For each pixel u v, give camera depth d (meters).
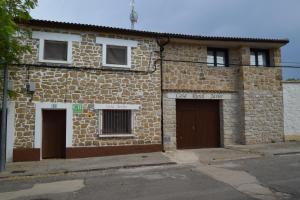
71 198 6.64
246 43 14.15
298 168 9.07
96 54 12.30
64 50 12.05
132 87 12.70
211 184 7.52
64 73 11.84
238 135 14.47
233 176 8.32
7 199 6.69
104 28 12.18
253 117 14.30
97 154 12.01
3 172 9.37
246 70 14.34
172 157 11.63
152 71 13.07
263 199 6.16
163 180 8.08
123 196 6.64
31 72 11.45
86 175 9.05
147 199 6.36
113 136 12.26
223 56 14.67
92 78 12.16
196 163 10.55
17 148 11.16
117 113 12.54
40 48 11.57
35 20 11.25
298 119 15.15
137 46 12.92
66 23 11.69
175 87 13.52
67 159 11.52
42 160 11.38
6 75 9.77
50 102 11.60
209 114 14.45
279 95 14.87
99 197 6.63
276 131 14.70
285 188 6.92
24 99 11.34
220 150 13.21
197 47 14.09
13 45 8.65
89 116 12.03
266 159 10.79
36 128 11.39
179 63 13.72
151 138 12.85
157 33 12.89
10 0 8.41
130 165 10.07
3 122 9.72
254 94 14.39
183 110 14.02
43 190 7.38
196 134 14.13
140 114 12.75
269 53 15.06
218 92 14.23
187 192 6.82
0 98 11.02
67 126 11.76
